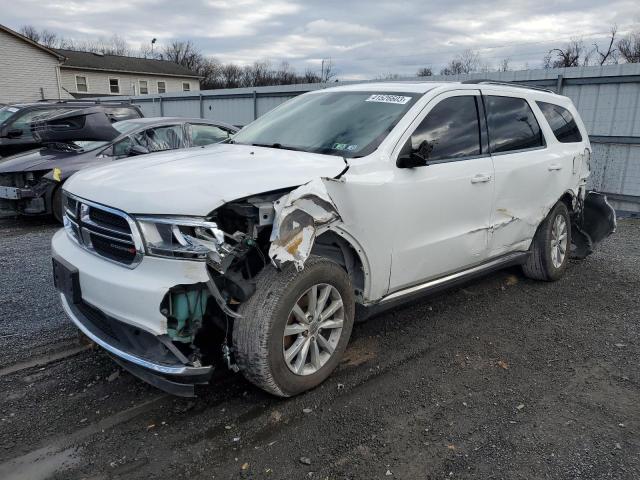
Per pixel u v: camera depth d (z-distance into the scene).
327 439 2.78
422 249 3.75
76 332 4.00
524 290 5.28
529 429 2.91
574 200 5.63
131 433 2.79
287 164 3.17
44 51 35.34
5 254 6.28
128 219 2.69
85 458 2.59
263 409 3.03
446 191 3.82
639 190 9.63
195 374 2.66
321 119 4.05
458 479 2.50
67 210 3.30
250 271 3.01
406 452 2.69
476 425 2.94
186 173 2.96
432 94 3.94
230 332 2.97
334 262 3.17
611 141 9.83
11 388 3.20
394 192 3.42
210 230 2.61
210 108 19.52
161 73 51.06
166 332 2.64
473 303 4.87
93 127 8.24
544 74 10.64
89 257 3.01
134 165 3.29
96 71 46.72
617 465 2.62
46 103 11.82
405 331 4.19
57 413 2.95
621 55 43.84
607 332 4.29
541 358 3.79
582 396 3.28
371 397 3.19
